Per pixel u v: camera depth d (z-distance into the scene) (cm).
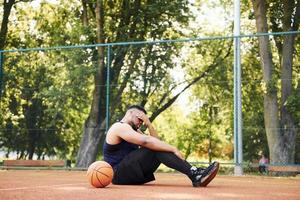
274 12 1686
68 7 2141
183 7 1886
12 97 1444
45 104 1450
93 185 522
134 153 557
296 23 1578
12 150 1459
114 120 1448
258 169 1113
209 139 1627
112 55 1446
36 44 2239
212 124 1564
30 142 1470
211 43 1631
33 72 1445
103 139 1494
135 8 1878
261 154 1411
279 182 792
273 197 443
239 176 1024
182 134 1802
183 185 586
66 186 567
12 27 2230
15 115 1451
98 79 1427
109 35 1903
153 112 1520
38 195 428
